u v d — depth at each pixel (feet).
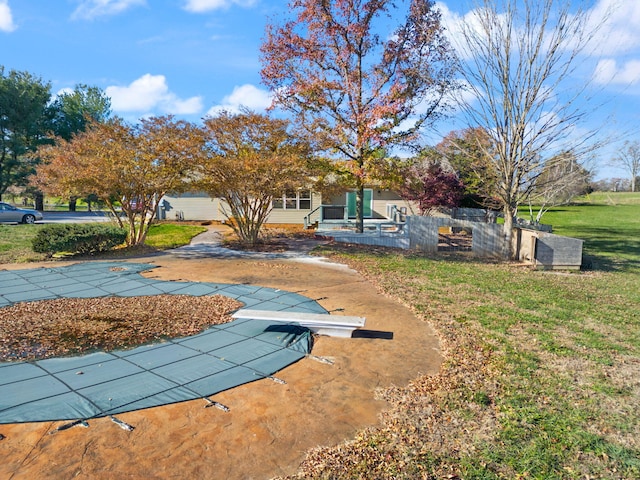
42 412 12.53
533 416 12.90
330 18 51.96
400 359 17.57
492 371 16.29
